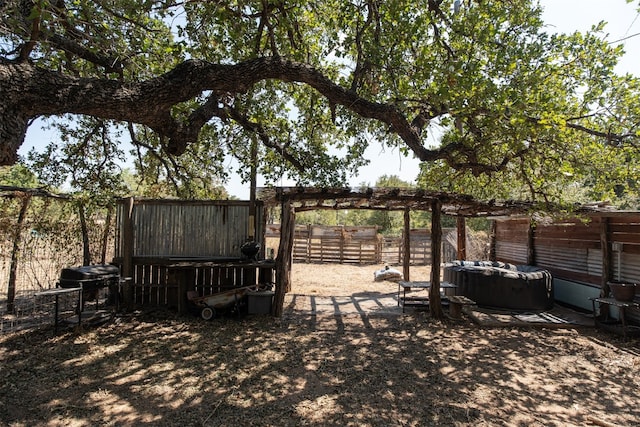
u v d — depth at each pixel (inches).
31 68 110.3
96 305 268.2
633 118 199.8
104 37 153.9
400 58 197.3
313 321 275.9
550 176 214.5
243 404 147.9
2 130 102.2
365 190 279.3
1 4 111.5
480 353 215.8
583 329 269.4
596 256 309.0
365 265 655.8
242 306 290.2
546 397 161.3
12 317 252.8
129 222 300.5
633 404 156.3
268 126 278.1
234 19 182.7
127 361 188.9
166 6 165.2
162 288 306.8
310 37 264.1
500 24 201.6
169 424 131.6
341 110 281.9
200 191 372.5
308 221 1060.5
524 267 360.8
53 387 157.8
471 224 848.9
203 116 187.2
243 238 313.7
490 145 187.8
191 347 212.8
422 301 334.3
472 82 167.8
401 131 200.8
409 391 163.3
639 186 223.3
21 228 262.8
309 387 164.9
